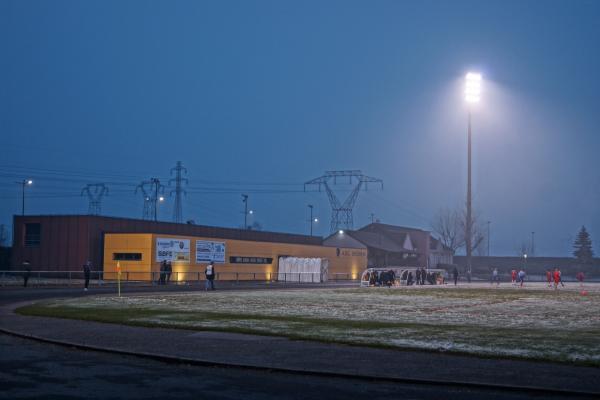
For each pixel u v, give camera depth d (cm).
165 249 6225
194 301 3372
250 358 1489
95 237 6294
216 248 6819
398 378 1260
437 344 1683
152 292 4369
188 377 1298
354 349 1628
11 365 1413
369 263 10150
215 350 1606
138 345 1686
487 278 10244
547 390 1160
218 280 6812
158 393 1145
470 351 1563
